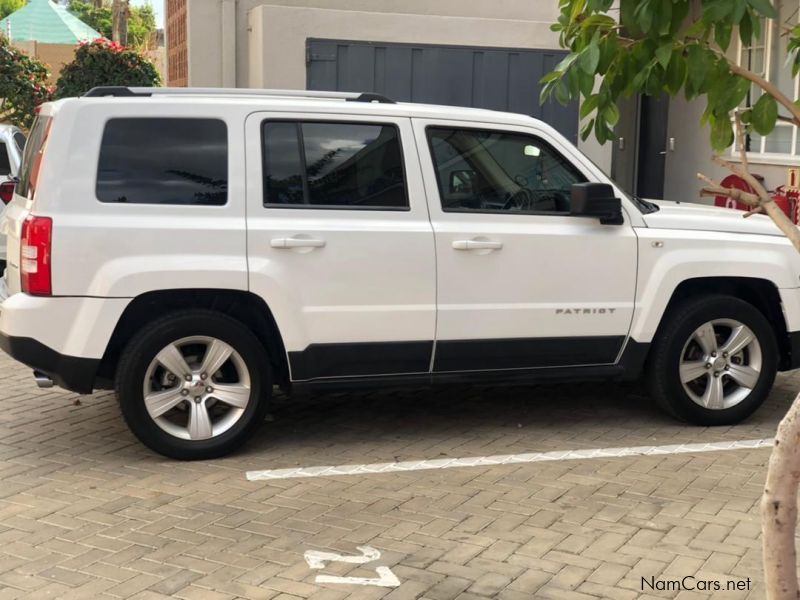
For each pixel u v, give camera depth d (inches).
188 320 218.2
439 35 450.0
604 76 132.3
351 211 227.3
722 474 217.6
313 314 223.8
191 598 157.1
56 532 183.9
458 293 232.2
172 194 218.4
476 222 234.5
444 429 253.1
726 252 249.4
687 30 129.3
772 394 289.7
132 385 217.2
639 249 243.6
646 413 268.8
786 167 443.8
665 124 524.7
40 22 1183.6
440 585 161.9
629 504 199.0
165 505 198.1
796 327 256.7
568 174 244.5
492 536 182.5
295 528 186.4
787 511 106.7
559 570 167.8
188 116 220.4
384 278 227.0
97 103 216.4
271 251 220.5
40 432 248.1
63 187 212.5
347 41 440.5
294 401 279.0
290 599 156.8
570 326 240.8
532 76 462.3
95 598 156.9
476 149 238.1
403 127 232.4
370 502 200.4
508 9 506.0
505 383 242.4
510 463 225.8
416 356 232.4
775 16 113.8
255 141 223.0
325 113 227.6
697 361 252.1
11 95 674.8
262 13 430.6
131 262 213.2
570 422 259.8
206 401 225.5
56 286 210.4
